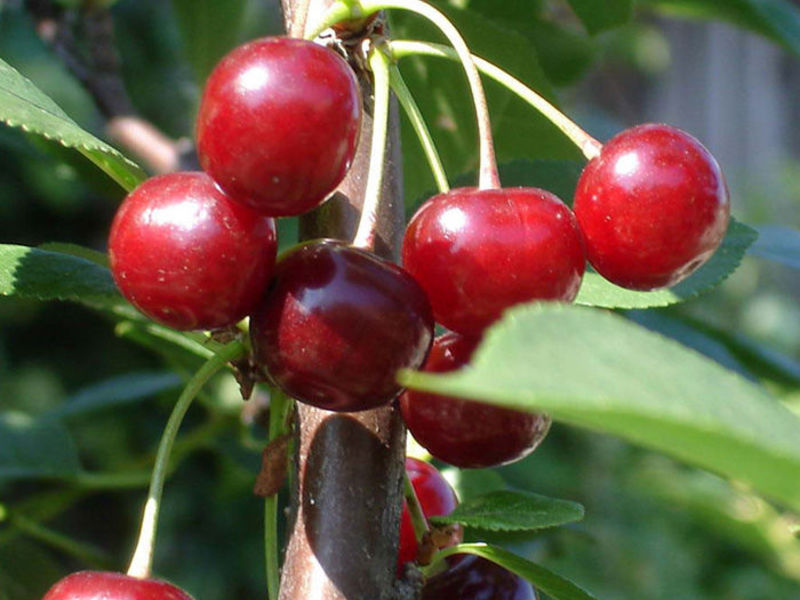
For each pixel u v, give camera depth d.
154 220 0.24
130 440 0.88
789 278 1.13
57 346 0.99
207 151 0.23
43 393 0.96
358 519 0.26
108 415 0.87
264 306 0.24
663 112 1.42
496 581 0.27
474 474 0.37
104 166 0.27
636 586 0.73
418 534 0.27
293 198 0.23
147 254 0.24
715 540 0.77
